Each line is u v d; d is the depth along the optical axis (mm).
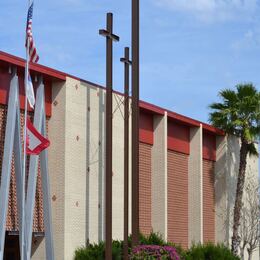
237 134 69125
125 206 47406
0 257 40531
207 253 55312
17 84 42812
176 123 62094
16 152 42438
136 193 47562
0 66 42750
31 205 43219
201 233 62938
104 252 46594
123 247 46719
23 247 41094
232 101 67938
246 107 67125
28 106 45250
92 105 50344
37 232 45562
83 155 49156
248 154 73125
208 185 67062
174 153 61594
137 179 47750
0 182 42594
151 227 57969
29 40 40469
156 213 58000
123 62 49312
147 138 57969
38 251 46031
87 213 49250
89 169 49750
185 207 62906
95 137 50531
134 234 46938
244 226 69750
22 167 42312
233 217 68125
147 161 58062
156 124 58750
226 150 68812
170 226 59969
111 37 44906
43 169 45031
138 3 48344
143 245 47000
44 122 45438
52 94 47812
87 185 49438
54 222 47062
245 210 71750
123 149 53906
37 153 41344
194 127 64250
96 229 50094
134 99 48156
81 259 46750
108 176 43812
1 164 42688
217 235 67875
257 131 67375
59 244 46750
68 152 47531
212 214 67625
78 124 48750
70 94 47938
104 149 51500
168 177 60250
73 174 48000
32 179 43594
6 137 41969
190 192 63750
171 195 60531
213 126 67688
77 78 48812
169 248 46250
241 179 66938
